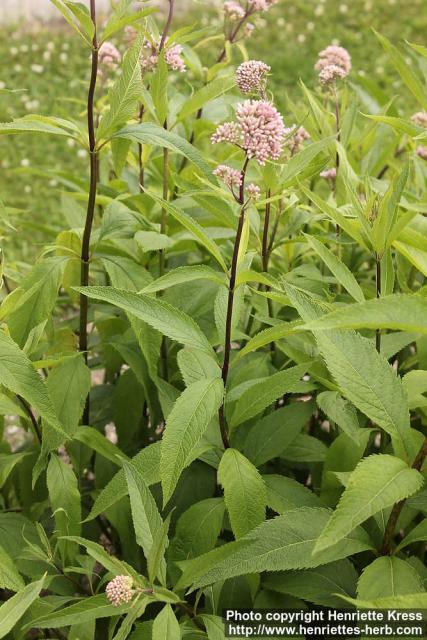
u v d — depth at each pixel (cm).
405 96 398
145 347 106
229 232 122
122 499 110
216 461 104
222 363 100
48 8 530
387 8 515
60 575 102
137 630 93
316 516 89
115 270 110
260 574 102
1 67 448
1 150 365
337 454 99
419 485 78
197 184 114
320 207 95
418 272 129
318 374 103
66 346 121
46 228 140
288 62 443
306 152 99
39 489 122
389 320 72
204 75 138
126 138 102
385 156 135
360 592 84
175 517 110
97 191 134
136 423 124
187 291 120
